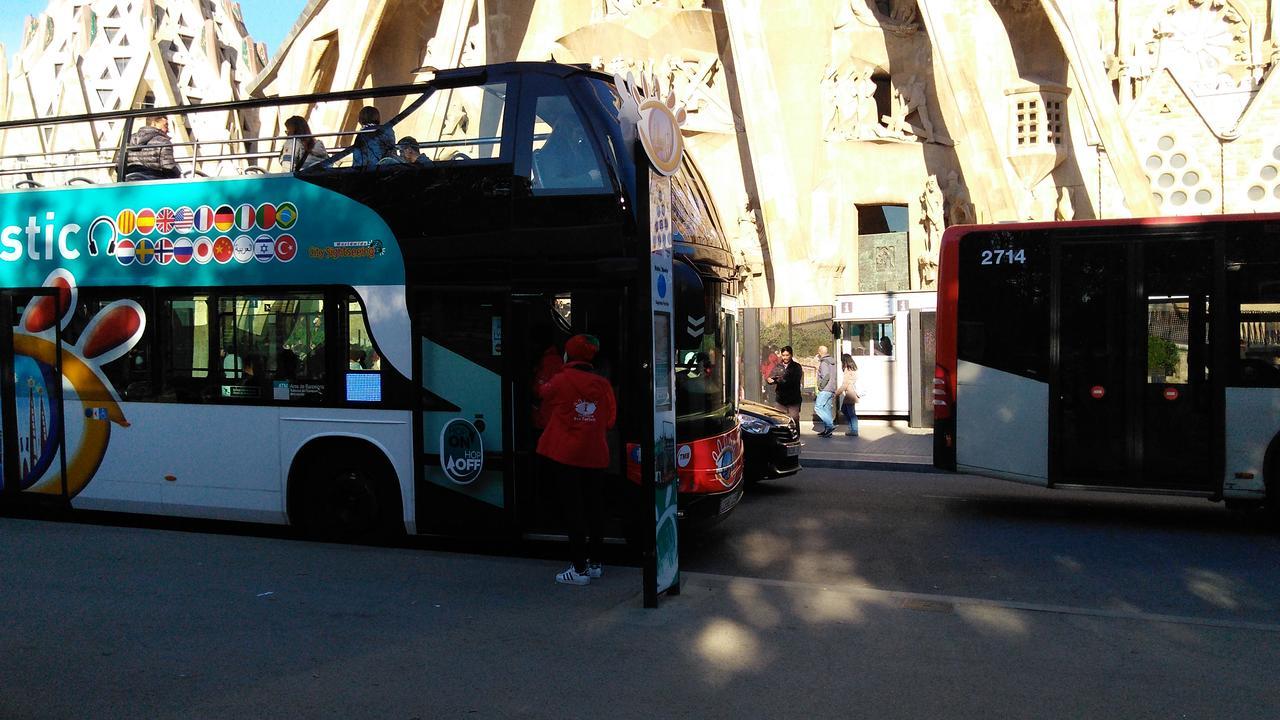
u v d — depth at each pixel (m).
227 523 9.91
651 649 5.58
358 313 8.57
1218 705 4.77
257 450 8.89
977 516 10.73
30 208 9.73
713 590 6.86
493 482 8.09
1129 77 35.19
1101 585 7.62
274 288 8.82
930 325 19.88
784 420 12.46
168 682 5.05
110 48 77.50
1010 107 31.30
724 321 9.10
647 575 6.40
